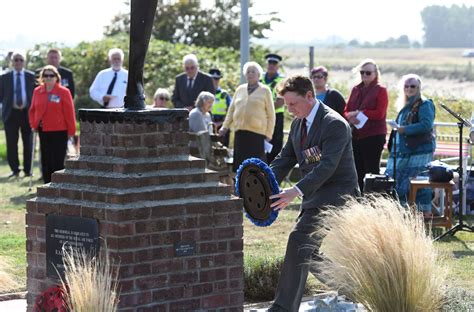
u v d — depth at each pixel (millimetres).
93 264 7133
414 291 7246
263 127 14828
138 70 7488
